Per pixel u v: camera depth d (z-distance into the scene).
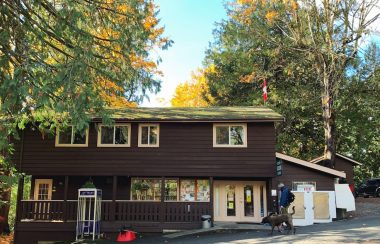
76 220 21.95
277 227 19.14
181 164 22.61
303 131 38.28
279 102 34.53
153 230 21.67
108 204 22.17
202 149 22.72
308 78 34.81
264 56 35.81
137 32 13.50
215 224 22.14
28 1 12.62
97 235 21.19
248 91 37.59
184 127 23.05
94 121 22.30
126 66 14.05
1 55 12.15
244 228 19.89
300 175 23.88
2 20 12.08
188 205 22.12
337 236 15.39
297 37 29.48
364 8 26.95
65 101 10.87
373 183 38.84
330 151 28.58
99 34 14.38
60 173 22.73
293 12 29.72
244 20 32.38
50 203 22.38
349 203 22.33
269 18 30.47
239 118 22.39
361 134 35.81
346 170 33.50
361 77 29.31
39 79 10.43
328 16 28.00
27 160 22.94
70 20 11.73
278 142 36.97
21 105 11.05
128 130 23.12
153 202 22.28
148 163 22.69
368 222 19.23
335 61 28.56
